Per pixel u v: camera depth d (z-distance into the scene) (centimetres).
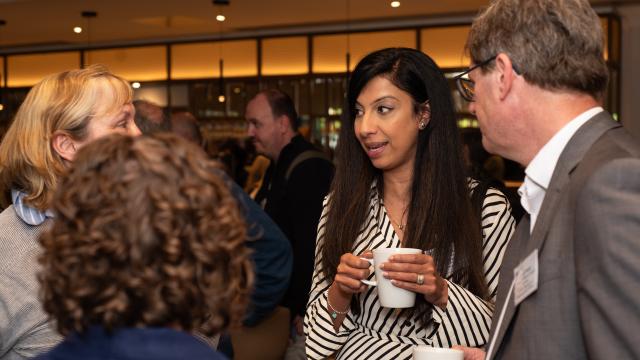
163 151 90
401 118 189
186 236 87
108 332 86
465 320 174
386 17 943
